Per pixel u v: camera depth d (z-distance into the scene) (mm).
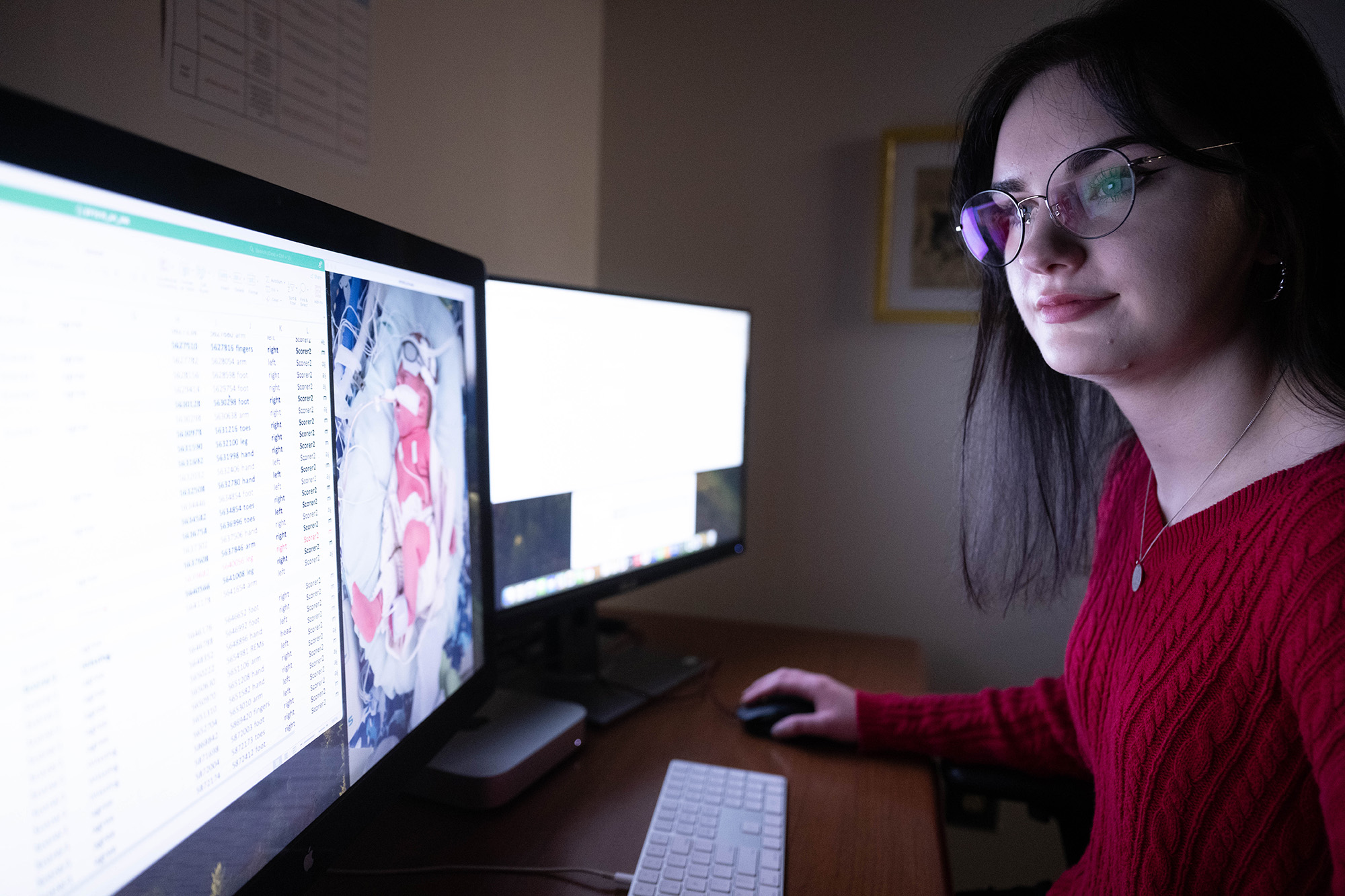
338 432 488
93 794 307
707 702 1020
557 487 909
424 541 615
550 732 812
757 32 1447
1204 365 550
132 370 324
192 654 362
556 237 1384
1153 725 551
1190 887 529
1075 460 852
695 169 1493
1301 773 474
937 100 1382
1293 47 490
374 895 595
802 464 1495
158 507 340
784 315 1478
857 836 703
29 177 278
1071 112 533
